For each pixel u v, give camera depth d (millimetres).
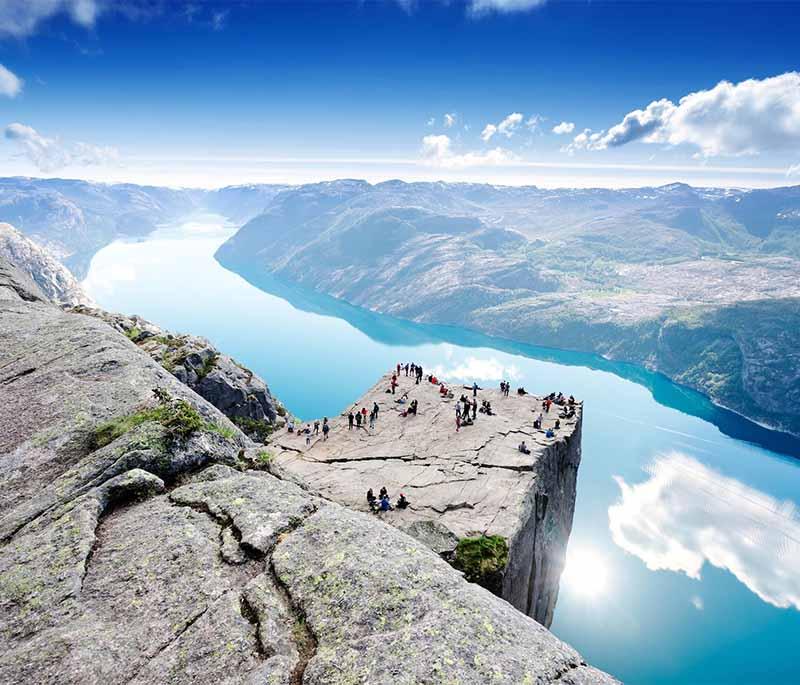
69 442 16844
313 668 8945
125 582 10953
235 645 9461
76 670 8828
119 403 19297
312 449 46625
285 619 10133
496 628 10031
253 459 17031
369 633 9648
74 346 25375
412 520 33938
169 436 16062
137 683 8742
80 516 12852
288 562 11500
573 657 9992
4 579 10992
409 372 69188
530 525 36781
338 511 13695
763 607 133000
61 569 11180
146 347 78438
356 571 11141
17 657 9125
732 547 168750
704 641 116938
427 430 50156
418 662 8898
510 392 63438
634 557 156250
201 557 11664
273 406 88688
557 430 52125
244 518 12930
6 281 52406
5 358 25219
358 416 51812
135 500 14062
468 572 28297
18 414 19109
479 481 39656
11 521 13211
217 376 77312
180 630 9812
